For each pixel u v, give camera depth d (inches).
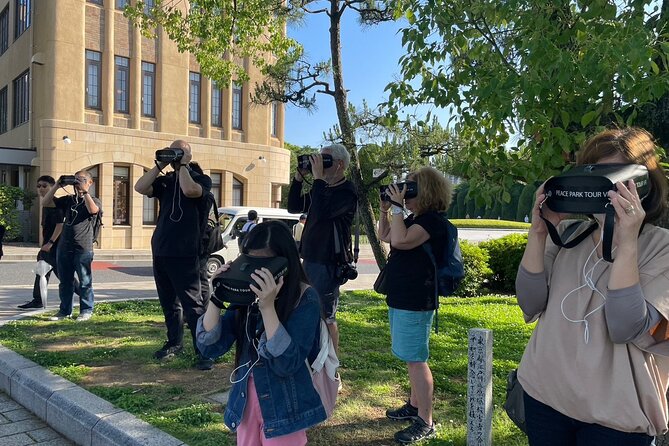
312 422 91.7
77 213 259.0
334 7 310.3
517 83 136.6
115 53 756.6
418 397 135.6
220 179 866.8
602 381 68.9
